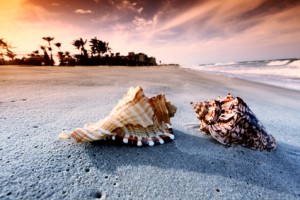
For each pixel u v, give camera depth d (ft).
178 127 0.70
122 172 0.40
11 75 1.80
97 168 0.41
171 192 0.36
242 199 0.37
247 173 0.45
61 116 0.69
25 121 0.61
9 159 0.40
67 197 0.32
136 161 0.45
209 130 0.59
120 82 1.72
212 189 0.38
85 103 0.89
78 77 1.91
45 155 0.42
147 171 0.42
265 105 1.24
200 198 0.36
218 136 0.57
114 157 0.45
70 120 0.66
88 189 0.35
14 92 1.01
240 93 1.69
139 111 0.51
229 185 0.40
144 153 0.49
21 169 0.37
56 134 0.54
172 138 0.57
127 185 0.37
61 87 1.25
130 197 0.34
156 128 0.56
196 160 0.48
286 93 1.86
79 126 0.61
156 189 0.37
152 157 0.47
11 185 0.33
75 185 0.35
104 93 1.13
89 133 0.47
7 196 0.30
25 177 0.35
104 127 0.48
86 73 2.52
